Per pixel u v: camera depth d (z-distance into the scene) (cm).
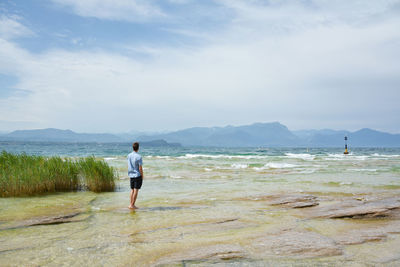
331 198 959
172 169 2022
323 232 566
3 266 382
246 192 1084
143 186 1262
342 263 403
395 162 2827
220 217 687
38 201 873
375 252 452
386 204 840
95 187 1091
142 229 577
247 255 429
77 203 859
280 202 873
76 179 1143
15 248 458
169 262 401
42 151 5347
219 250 449
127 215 706
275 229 580
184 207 811
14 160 1180
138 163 797
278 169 2053
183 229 578
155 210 768
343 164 2534
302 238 514
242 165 2303
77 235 532
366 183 1347
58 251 445
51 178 1059
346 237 532
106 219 663
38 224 611
